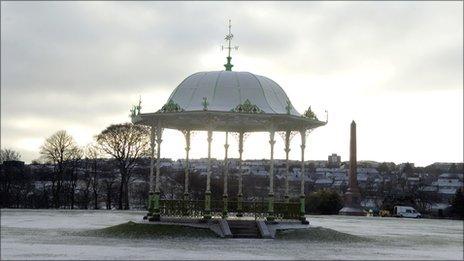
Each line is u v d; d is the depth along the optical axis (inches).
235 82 2262.6
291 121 2250.2
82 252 1449.3
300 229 2133.4
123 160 5802.2
